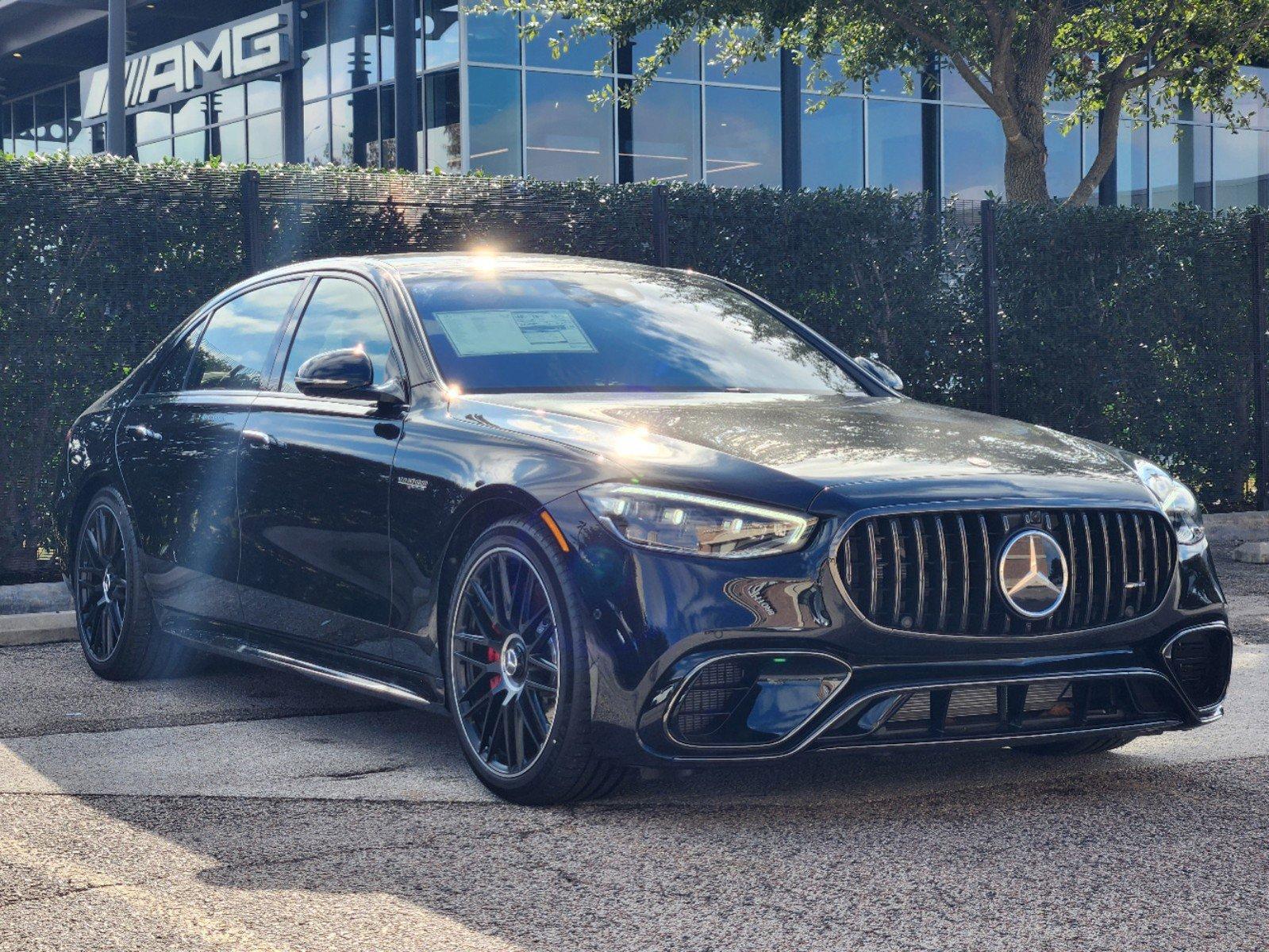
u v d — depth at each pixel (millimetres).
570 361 4859
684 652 3725
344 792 4254
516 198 9031
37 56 33094
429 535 4371
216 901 3322
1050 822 3926
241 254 8328
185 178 8219
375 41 25531
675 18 16234
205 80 28969
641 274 5711
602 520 3873
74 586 6258
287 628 5062
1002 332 10727
